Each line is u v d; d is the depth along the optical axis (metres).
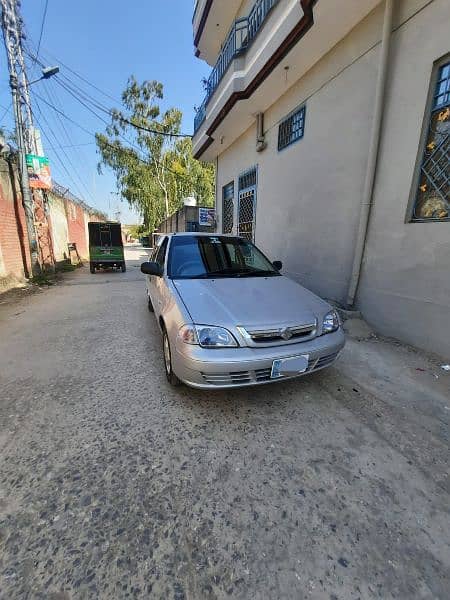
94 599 1.28
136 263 18.73
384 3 3.98
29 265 10.90
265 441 2.25
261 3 5.89
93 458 2.08
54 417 2.55
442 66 3.37
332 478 1.92
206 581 1.35
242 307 2.66
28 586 1.32
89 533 1.56
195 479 1.91
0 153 9.58
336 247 5.16
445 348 3.44
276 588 1.32
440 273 3.42
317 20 4.39
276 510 1.70
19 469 1.98
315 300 3.05
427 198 3.62
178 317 2.62
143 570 1.39
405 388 2.97
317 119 5.50
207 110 9.12
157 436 2.30
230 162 10.31
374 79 4.22
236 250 4.13
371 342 4.03
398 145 3.85
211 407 2.67
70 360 3.72
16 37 9.88
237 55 6.53
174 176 27.14
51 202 14.80
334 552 1.47
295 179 6.32
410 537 1.55
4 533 1.55
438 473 1.96
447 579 1.36
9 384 3.14
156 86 24.53
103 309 6.46
